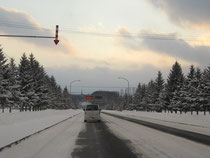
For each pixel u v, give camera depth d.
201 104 61.50
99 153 9.43
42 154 9.02
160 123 27.19
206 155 9.00
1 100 49.72
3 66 51.00
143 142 12.38
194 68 67.81
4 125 17.11
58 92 111.50
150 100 93.12
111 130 18.81
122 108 142.25
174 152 9.60
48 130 18.16
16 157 8.41
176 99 67.81
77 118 38.38
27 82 61.06
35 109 70.19
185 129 19.77
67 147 10.73
